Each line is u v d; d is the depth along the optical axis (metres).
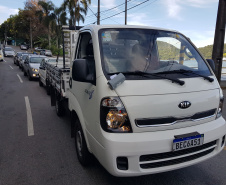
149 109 2.44
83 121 3.06
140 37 3.21
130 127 2.42
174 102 2.53
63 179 3.11
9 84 12.16
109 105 2.43
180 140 2.47
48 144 4.29
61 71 4.85
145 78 2.64
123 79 2.48
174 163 2.57
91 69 2.98
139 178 3.13
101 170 3.34
